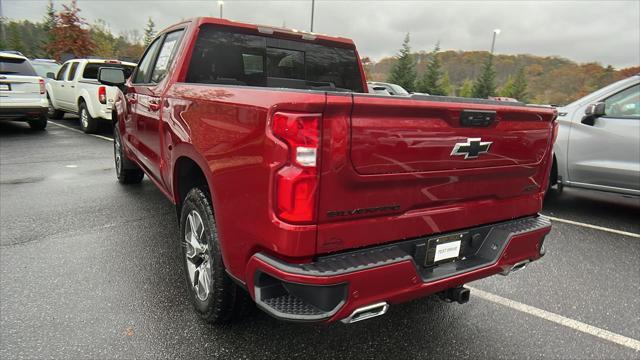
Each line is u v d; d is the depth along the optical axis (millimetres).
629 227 5012
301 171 1712
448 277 2141
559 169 5641
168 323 2658
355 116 1769
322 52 4070
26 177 6324
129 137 4863
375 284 1875
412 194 2043
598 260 3977
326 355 2438
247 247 1989
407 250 2115
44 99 10375
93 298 2922
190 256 2742
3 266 3357
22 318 2656
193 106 2541
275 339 2555
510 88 77875
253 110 1883
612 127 5105
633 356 2541
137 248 3797
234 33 3523
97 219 4531
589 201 6203
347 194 1826
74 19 25188
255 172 1861
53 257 3553
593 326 2850
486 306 3057
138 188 5844
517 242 2420
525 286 3396
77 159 7793
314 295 1790
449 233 2275
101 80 4613
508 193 2496
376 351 2492
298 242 1759
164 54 3764
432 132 2004
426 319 2854
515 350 2557
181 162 2904
